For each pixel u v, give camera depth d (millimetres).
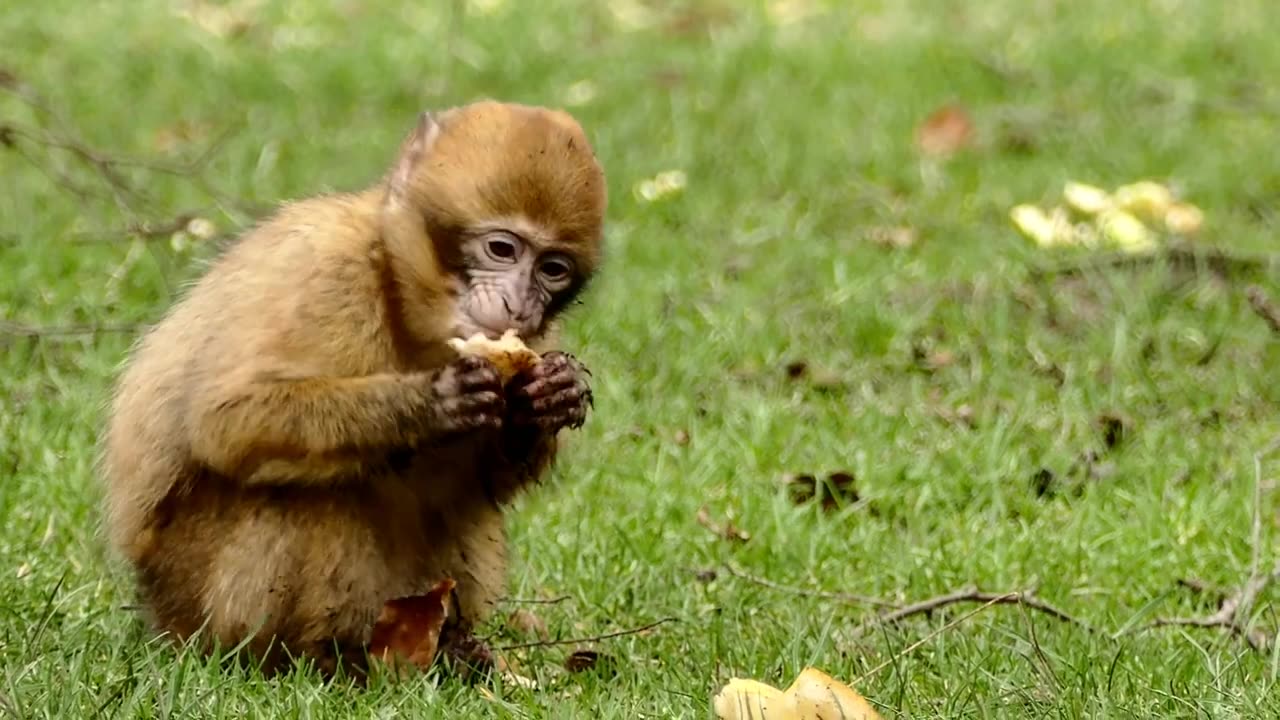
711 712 8359
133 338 14719
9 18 24891
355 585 9406
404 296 9367
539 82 23047
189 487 9422
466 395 9102
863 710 8219
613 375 14414
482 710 8773
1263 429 13914
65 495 11789
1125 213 17688
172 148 19875
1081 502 12469
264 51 24219
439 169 9375
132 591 10219
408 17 26328
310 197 10047
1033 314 15836
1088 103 22125
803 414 13969
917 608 10406
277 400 9070
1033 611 10602
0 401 13453
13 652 9234
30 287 15523
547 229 9359
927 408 14117
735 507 12320
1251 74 23531
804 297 16266
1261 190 19328
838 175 19609
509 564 10781
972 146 20672
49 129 19844
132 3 26375
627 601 10797
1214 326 15547
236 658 8930
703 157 20000
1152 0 27453
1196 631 10469
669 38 25781
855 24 26359
